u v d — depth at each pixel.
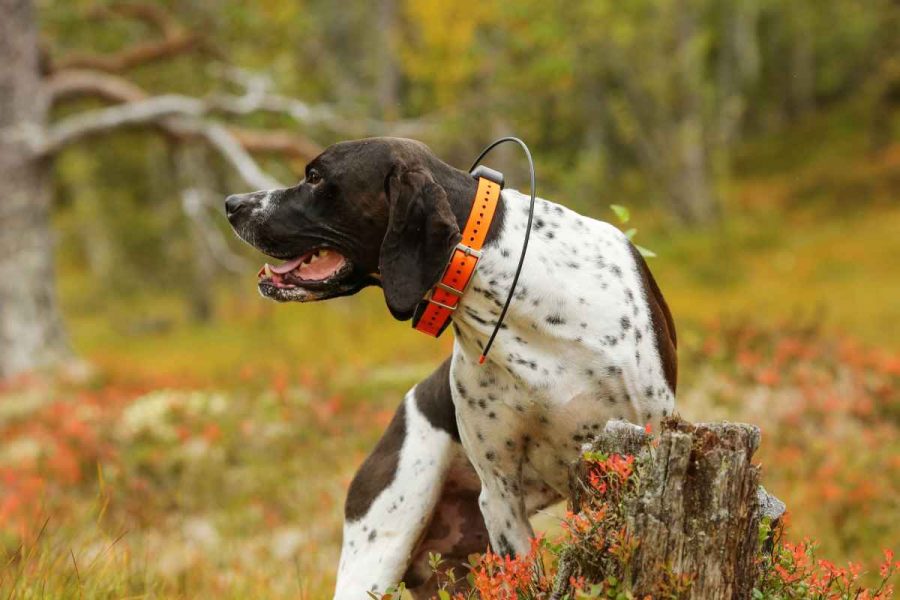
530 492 4.86
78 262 56.50
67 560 6.18
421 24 23.83
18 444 12.12
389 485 4.90
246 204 4.52
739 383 11.50
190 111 19.38
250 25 21.05
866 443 9.44
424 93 25.19
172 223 37.50
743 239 33.97
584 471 3.50
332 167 4.34
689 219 36.84
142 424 11.68
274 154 20.23
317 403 12.33
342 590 4.88
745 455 3.18
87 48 23.47
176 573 7.02
